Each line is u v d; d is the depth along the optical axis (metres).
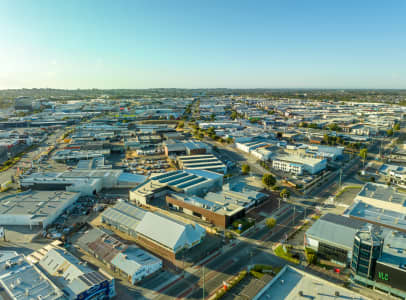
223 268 107.88
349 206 159.00
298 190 186.50
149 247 121.50
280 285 87.81
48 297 82.81
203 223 141.50
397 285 89.56
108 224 141.88
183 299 92.00
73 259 106.38
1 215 140.88
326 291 84.62
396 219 129.88
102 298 89.50
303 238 128.50
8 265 97.94
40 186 184.00
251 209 158.00
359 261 95.75
